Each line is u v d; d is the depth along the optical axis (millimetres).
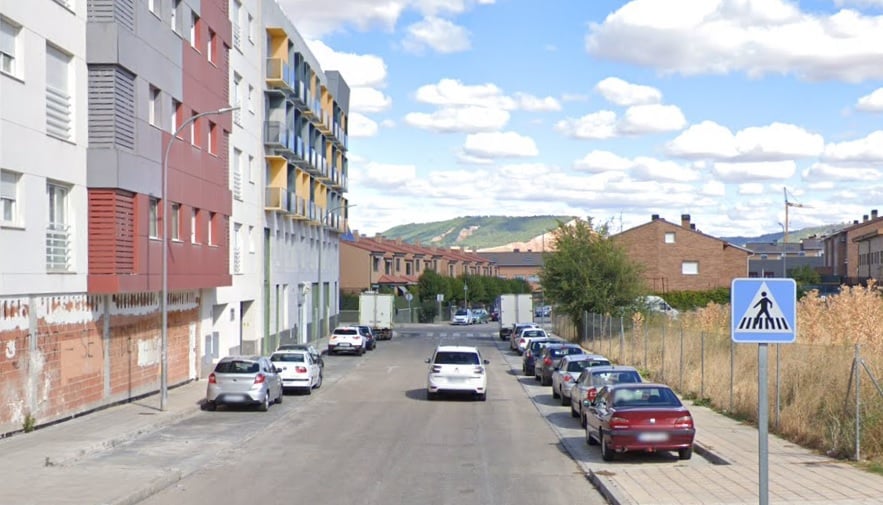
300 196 55188
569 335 59344
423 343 63219
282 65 47906
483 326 91625
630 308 51781
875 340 23688
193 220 32094
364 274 96062
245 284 42469
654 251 72250
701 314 40781
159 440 19969
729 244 72312
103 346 24438
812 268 99500
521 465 16656
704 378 25891
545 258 54062
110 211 23250
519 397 30734
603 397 17984
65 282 21766
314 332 62781
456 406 27672
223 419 24156
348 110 79188
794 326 8242
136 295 27062
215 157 34375
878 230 68938
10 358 19141
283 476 15273
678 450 16625
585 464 16344
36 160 20188
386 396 30719
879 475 13992
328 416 24922
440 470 15969
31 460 16422
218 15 34656
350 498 13250
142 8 25391
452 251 143000
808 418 18156
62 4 21500
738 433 19406
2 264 18734
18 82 19344
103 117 23141
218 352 38312
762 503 8000
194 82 31203
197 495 13555
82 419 22422
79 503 12328
